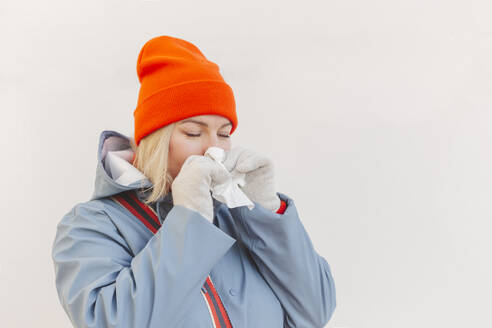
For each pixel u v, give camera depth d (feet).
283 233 3.23
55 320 5.36
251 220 3.24
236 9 5.73
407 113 5.76
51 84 5.38
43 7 5.35
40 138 5.37
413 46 5.73
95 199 3.21
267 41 5.75
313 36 5.76
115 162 3.14
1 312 5.31
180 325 2.67
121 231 2.92
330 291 3.62
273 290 3.46
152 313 2.35
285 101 5.77
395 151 5.80
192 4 5.69
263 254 3.33
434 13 5.70
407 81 5.75
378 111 5.78
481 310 5.88
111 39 5.48
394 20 5.74
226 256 3.44
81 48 5.42
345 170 5.80
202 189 2.61
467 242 5.85
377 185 5.82
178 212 2.57
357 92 5.77
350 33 5.75
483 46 5.68
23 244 5.33
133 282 2.44
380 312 5.92
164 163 3.08
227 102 3.26
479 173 5.78
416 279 5.90
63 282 2.77
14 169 5.34
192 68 3.19
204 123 3.13
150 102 3.18
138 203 3.23
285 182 5.76
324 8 5.74
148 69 3.35
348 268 5.87
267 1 5.73
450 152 5.78
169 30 5.65
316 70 5.76
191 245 2.52
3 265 5.33
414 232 5.87
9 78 5.36
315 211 5.79
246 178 3.22
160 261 2.45
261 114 5.76
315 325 3.50
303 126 5.77
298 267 3.31
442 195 5.83
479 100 5.73
